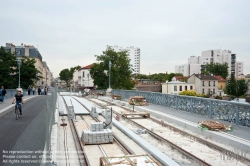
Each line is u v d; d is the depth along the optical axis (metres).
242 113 10.91
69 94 50.75
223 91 87.56
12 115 14.87
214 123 10.53
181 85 76.81
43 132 9.95
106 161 5.43
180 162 7.23
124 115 15.41
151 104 21.61
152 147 7.90
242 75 112.25
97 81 52.66
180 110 16.73
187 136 10.30
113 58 52.75
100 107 22.06
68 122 13.57
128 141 9.30
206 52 148.62
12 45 81.38
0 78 53.81
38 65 87.56
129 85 54.50
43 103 23.42
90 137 8.79
